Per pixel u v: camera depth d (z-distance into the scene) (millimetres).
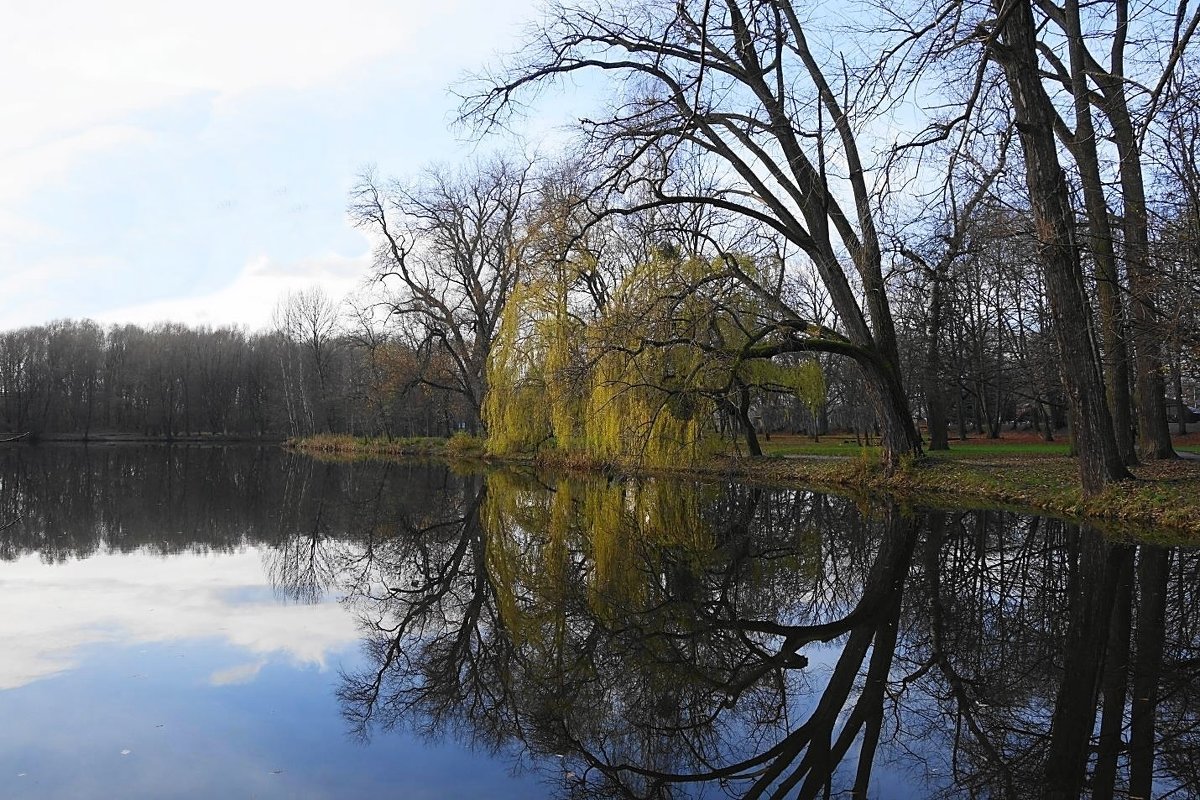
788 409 37219
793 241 18922
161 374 74812
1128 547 11398
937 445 27734
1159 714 5770
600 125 15609
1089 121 14797
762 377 24453
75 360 73250
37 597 10000
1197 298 12461
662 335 19859
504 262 39000
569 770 5176
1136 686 6312
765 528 15289
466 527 16922
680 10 12664
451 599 10477
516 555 13523
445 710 6281
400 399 54094
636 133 15531
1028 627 8102
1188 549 11094
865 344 19516
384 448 53250
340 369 71000
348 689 6602
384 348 54656
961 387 36438
